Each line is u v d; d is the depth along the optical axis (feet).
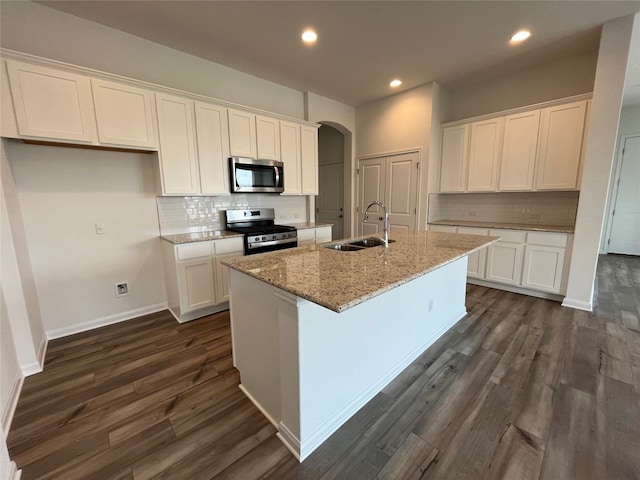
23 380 6.63
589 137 9.45
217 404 5.88
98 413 5.64
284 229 11.93
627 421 5.25
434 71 12.03
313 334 4.60
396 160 15.03
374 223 16.43
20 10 7.43
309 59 10.85
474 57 10.88
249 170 11.27
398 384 6.46
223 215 11.83
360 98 15.16
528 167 11.64
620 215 18.43
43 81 7.08
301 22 8.50
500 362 7.16
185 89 10.41
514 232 11.59
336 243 8.60
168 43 9.66
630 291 11.97
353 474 4.37
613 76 8.84
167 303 10.75
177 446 4.89
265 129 11.75
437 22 8.59
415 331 7.38
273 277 4.84
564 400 5.81
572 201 11.76
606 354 7.40
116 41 8.87
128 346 8.11
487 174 12.78
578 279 10.18
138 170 9.70
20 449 4.83
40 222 8.13
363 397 5.82
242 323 5.99
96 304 9.25
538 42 9.87
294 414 4.70
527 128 11.54
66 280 8.67
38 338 7.57
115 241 9.45
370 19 8.39
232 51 10.22
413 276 4.94
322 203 19.70
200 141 10.02
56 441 4.99
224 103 10.46
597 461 4.49
